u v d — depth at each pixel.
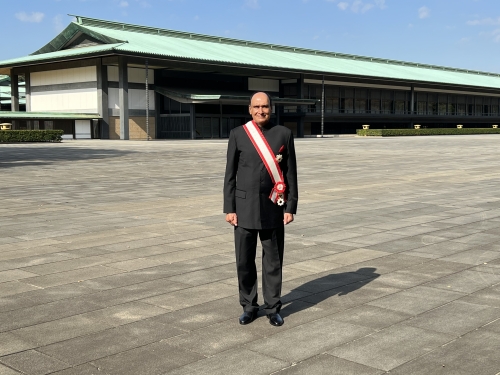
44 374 3.94
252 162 4.89
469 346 4.38
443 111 89.31
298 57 73.81
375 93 78.69
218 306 5.39
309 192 13.92
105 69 53.22
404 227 9.30
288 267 6.81
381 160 25.36
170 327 4.84
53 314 5.17
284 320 5.01
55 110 58.16
